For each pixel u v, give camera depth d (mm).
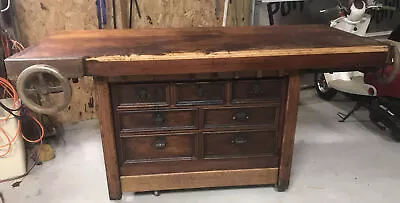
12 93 2318
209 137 1830
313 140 2594
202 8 3027
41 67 1435
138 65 1536
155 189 1917
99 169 2223
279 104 1793
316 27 2195
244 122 1822
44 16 2607
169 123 1777
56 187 2043
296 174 2166
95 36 1938
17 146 2105
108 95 1646
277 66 1617
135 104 1709
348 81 2932
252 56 1580
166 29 2139
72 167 2248
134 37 1916
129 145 1799
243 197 1947
